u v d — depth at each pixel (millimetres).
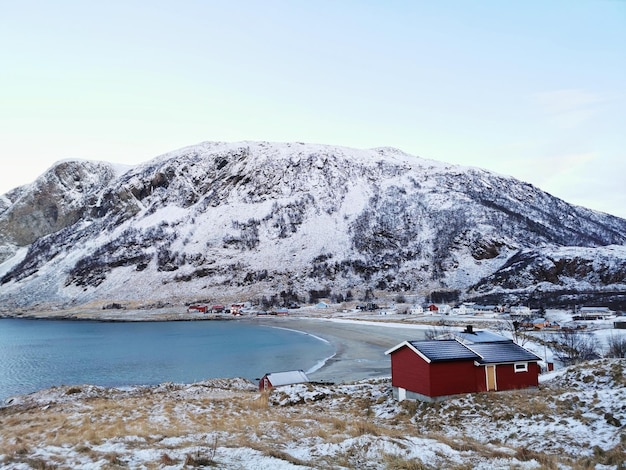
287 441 23016
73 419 32656
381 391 42094
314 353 91625
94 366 84188
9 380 72250
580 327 98125
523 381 38031
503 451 21141
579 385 36375
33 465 16328
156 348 107188
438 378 35562
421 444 21078
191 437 23094
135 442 21422
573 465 18922
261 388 53500
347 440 21453
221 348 103938
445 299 187875
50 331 156000
